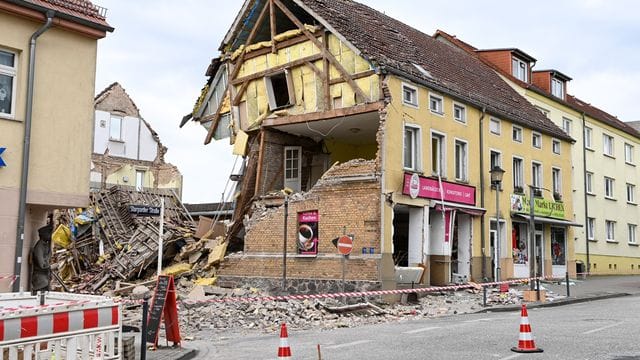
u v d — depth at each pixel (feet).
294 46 83.15
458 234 84.28
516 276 92.79
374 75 73.56
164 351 37.14
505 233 90.38
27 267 45.34
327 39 79.00
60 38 46.47
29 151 44.19
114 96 151.53
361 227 69.36
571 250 109.60
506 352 32.91
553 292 77.97
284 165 86.94
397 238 88.43
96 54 48.52
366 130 85.25
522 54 118.01
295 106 82.43
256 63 88.28
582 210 125.80
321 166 89.92
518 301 67.82
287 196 77.41
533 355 31.78
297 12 85.92
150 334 38.22
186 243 88.17
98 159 145.79
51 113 45.60
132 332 46.98
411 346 36.11
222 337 46.32
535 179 101.55
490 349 34.06
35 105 44.80
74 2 47.75
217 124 95.96
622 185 143.54
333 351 35.35
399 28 97.55
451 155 80.89
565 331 41.14
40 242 44.93
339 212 71.51
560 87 128.16
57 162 45.65
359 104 74.02
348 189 71.20
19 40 44.14
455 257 84.02
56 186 45.44
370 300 66.03
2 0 42.63
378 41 81.66
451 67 94.99
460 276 81.30
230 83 91.40
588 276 120.57
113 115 150.71
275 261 75.97
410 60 82.74
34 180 44.39
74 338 25.31
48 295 32.76
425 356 32.27
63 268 85.81
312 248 73.31
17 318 22.93
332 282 70.03
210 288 72.74
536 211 98.02
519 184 96.53
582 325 44.62
